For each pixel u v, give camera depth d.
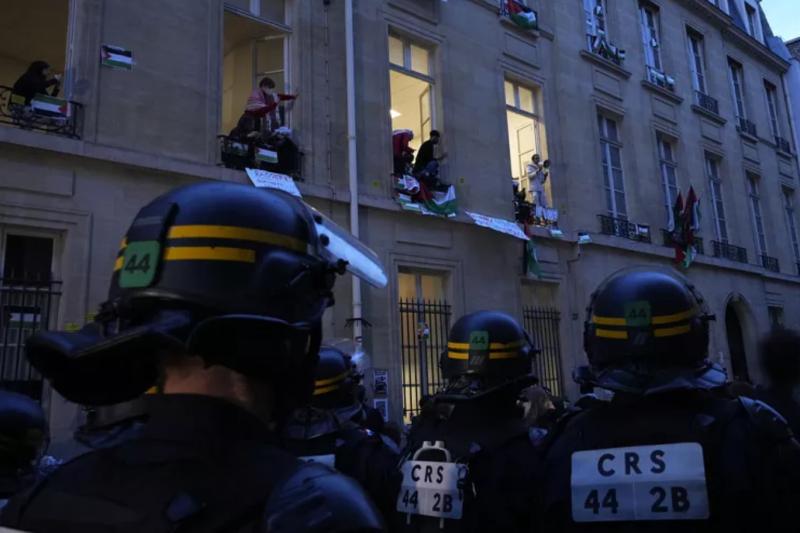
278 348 1.14
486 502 2.66
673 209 15.90
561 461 2.06
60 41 11.42
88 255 7.19
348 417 3.55
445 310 10.91
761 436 1.76
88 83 7.51
